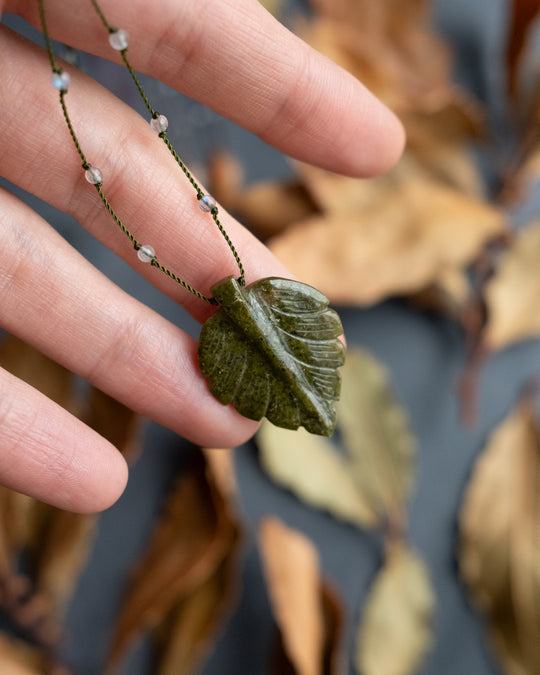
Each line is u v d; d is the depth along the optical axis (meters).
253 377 0.19
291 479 0.23
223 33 0.18
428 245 0.22
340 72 0.19
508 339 0.24
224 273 0.19
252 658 0.23
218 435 0.20
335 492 0.23
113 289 0.19
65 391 0.22
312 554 0.22
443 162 0.24
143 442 0.23
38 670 0.23
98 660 0.23
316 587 0.22
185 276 0.20
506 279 0.24
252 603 0.23
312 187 0.23
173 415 0.20
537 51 0.25
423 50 0.25
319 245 0.22
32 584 0.23
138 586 0.22
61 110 0.18
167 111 0.24
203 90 0.19
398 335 0.25
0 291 0.19
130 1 0.18
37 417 0.18
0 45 0.18
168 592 0.22
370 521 0.23
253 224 0.24
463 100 0.24
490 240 0.24
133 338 0.19
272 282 0.19
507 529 0.24
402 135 0.20
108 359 0.19
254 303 0.19
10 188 0.23
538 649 0.23
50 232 0.19
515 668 0.23
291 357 0.19
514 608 0.23
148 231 0.19
